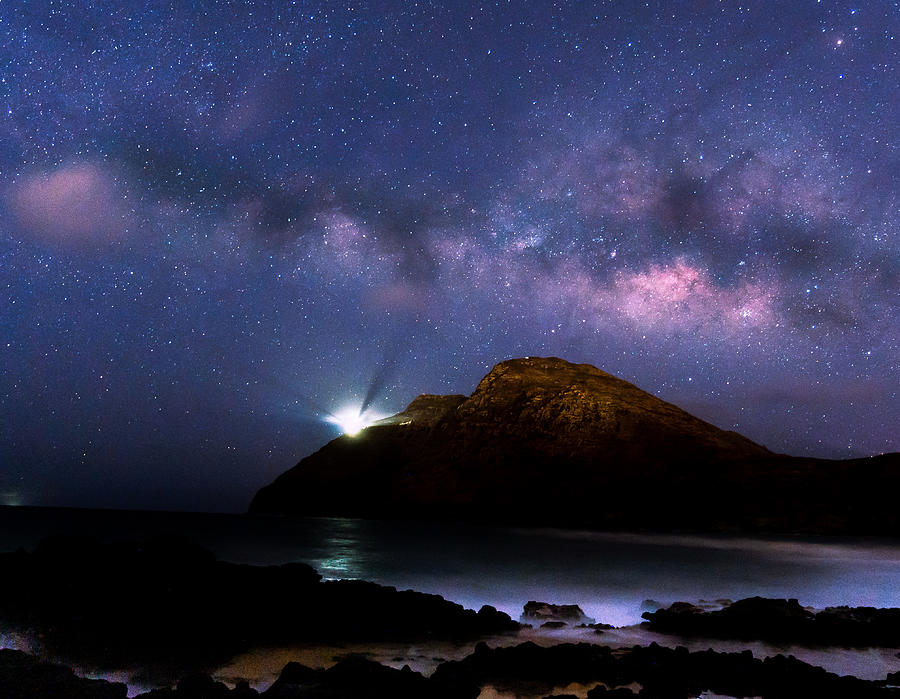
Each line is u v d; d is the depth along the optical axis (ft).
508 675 34.88
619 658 37.40
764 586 76.23
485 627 47.44
